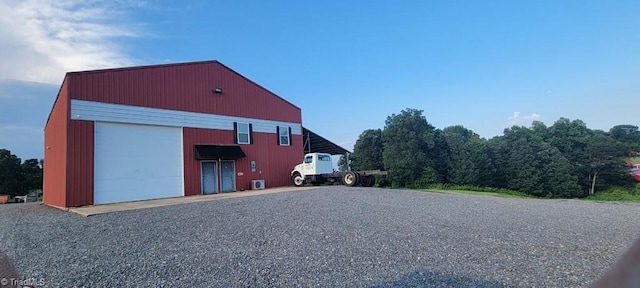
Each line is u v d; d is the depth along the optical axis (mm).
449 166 37375
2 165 41031
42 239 6527
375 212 8859
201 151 17344
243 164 19656
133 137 15172
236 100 19812
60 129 14422
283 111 22578
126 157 14844
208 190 17828
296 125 23422
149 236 6465
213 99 18625
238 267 4500
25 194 40000
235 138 19469
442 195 14211
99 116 14062
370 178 20922
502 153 39812
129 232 6906
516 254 4887
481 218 7930
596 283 604
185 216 8766
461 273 4125
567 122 46938
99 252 5391
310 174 21031
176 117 16844
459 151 38531
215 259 4867
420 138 36750
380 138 40031
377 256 4875
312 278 4047
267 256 4973
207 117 18234
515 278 3928
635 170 46031
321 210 9289
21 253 5449
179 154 16828
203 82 18250
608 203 12477
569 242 5570
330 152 27766
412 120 37188
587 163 43656
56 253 5395
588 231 6473
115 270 4480
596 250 5090
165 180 16109
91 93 13930
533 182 37062
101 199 13852
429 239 5812
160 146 16125
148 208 10828
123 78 15000
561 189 36969
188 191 16906
